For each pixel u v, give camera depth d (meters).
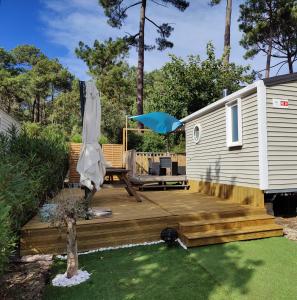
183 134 15.67
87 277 3.29
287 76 5.73
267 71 19.27
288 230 5.11
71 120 23.16
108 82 21.55
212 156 7.80
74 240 3.33
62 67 34.00
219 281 3.18
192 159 9.35
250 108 5.96
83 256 3.96
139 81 16.34
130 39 17.81
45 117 33.94
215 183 7.59
